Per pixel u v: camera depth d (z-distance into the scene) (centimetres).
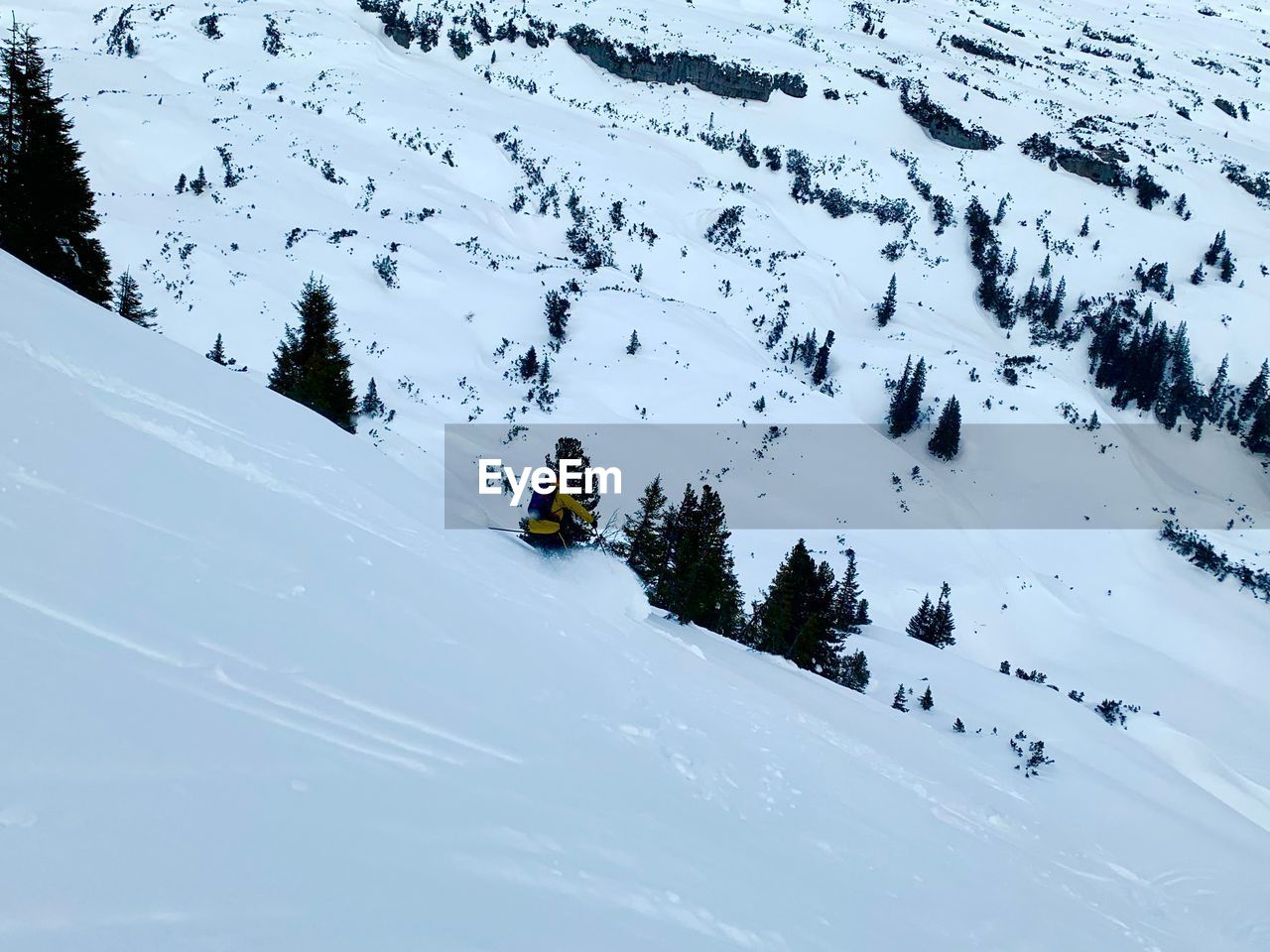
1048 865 870
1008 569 8100
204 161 11725
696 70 19600
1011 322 14562
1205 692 6644
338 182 12169
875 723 1395
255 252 8888
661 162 16350
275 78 15988
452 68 18850
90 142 11475
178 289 6969
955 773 1248
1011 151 18600
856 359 12094
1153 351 13038
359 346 8150
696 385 9625
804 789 605
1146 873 1267
